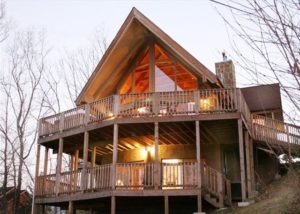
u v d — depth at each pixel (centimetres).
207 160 1994
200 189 1556
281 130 1834
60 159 1883
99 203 1833
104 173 1672
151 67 2023
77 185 1756
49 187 1872
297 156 538
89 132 1836
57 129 1952
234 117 1636
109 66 2031
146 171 1695
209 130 1808
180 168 1627
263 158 2100
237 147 2002
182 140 1966
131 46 2053
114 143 1683
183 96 1716
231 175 1953
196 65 1808
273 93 2112
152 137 1909
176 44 1834
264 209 1320
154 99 1723
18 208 2895
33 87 3291
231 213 1450
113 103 1739
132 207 1856
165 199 1567
